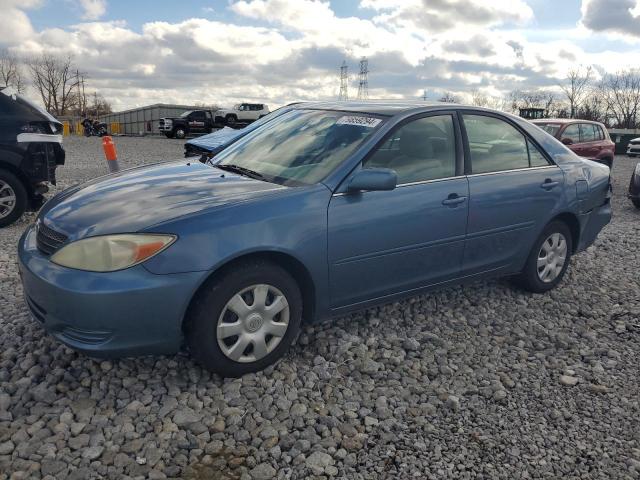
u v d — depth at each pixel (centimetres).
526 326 425
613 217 905
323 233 336
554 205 463
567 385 342
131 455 263
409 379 341
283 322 336
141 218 304
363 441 282
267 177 371
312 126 411
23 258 323
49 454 259
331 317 363
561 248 489
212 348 311
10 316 399
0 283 465
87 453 261
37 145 691
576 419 307
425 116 400
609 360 376
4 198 680
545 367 365
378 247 362
